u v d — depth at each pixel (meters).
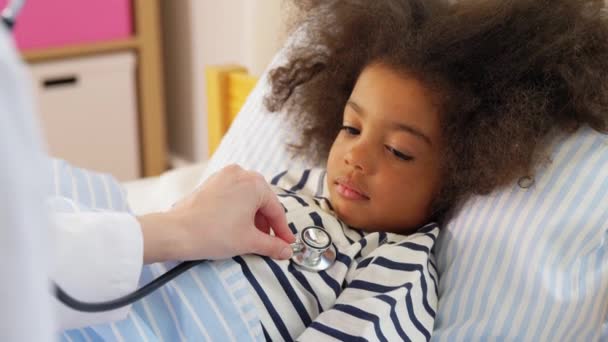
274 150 0.83
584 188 0.55
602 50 0.57
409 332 0.53
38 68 1.51
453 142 0.59
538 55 0.56
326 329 0.52
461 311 0.57
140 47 1.66
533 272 0.54
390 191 0.61
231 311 0.52
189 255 0.51
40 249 0.22
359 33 0.69
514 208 0.57
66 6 1.51
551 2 0.58
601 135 0.57
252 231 0.54
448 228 0.62
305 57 0.76
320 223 0.62
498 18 0.58
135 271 0.45
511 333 0.54
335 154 0.64
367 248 0.61
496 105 0.58
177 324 0.51
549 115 0.57
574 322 0.53
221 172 0.56
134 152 1.79
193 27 1.67
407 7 0.63
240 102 1.08
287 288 0.55
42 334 0.23
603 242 0.54
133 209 0.98
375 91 0.60
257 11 1.07
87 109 1.64
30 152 0.21
